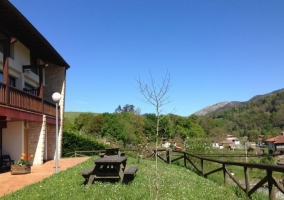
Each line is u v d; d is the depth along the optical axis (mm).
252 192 6746
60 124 21406
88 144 24797
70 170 11617
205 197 6648
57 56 19047
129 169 8711
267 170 5973
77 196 6453
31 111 14422
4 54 11609
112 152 12758
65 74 22406
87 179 8266
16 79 16125
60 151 21297
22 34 14750
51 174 11461
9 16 12242
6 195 7152
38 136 16281
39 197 6602
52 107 18719
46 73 21984
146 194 6320
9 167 14383
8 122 15031
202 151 18469
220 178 10445
